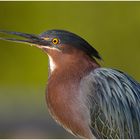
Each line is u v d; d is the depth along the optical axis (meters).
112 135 9.40
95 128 9.40
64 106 9.47
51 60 9.77
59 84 9.54
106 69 9.65
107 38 26.17
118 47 26.23
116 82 9.48
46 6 25.97
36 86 26.39
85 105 9.34
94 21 26.00
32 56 26.41
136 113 9.38
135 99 9.41
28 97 24.58
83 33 26.00
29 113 21.55
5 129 19.61
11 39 9.95
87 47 9.66
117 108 9.38
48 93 9.69
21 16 26.22
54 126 19.36
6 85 26.94
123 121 9.40
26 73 26.58
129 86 9.48
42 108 22.47
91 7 25.91
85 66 9.58
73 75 9.52
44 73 26.34
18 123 20.11
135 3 25.97
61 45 9.65
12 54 26.70
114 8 25.98
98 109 9.35
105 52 26.22
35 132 19.14
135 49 26.31
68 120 9.50
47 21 26.06
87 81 9.44
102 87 9.41
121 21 26.05
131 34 26.16
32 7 26.12
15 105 23.16
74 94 9.41
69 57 9.62
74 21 25.94
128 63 26.36
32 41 9.87
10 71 26.80
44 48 9.78
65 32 9.73
